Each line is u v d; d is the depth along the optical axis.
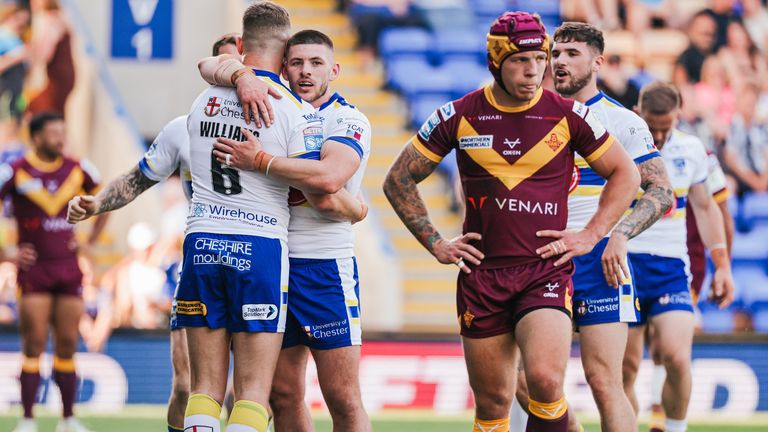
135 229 43.25
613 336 20.52
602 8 57.22
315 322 19.50
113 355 35.81
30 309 30.23
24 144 50.62
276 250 17.73
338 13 59.22
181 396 21.20
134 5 58.06
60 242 30.64
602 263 19.53
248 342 17.55
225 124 17.70
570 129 18.52
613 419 20.30
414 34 56.59
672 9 57.12
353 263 20.09
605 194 18.61
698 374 35.78
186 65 58.31
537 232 18.39
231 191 17.64
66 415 30.22
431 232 19.17
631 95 52.97
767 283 49.12
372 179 51.53
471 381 19.03
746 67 54.84
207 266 17.56
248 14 18.44
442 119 18.95
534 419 17.95
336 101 19.95
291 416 20.09
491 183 18.53
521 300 18.28
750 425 33.59
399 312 44.72
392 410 36.00
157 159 20.69
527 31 17.83
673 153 25.05
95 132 52.59
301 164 17.39
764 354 35.91
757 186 51.84
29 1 53.50
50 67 52.38
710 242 26.67
